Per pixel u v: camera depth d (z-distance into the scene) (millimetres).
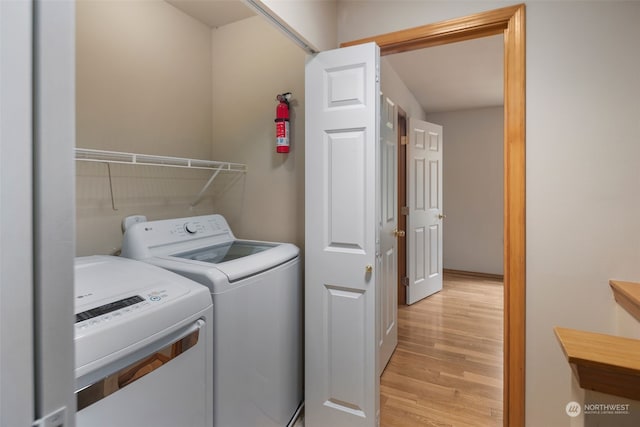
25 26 318
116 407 804
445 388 1942
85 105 1457
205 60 2072
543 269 1385
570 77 1324
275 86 1906
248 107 2000
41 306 334
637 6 1229
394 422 1661
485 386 1958
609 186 1282
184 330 1011
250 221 2014
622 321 1220
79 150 1246
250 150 2002
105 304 896
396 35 1604
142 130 1702
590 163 1305
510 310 1441
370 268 1448
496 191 4336
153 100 1755
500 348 2422
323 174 1530
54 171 341
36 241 328
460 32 1505
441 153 3760
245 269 1275
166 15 1817
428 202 3568
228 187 2086
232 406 1203
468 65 2922
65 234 354
